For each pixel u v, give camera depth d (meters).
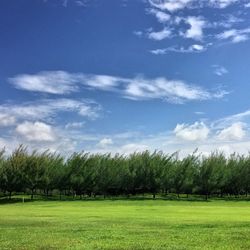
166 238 24.86
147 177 108.69
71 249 21.27
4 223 35.84
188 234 26.62
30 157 103.44
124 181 110.25
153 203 83.00
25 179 101.62
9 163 101.94
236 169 110.00
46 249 21.31
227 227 31.38
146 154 111.06
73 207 68.12
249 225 32.91
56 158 108.00
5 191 107.69
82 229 29.86
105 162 111.38
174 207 67.31
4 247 21.81
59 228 30.77
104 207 67.62
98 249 21.31
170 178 107.44
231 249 21.42
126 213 51.00
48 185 104.88
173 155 109.81
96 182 109.31
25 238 24.97
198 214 48.88
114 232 27.80
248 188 109.25
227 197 109.12
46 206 72.44
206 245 22.48
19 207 69.12
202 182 106.44
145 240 24.08
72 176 107.25
